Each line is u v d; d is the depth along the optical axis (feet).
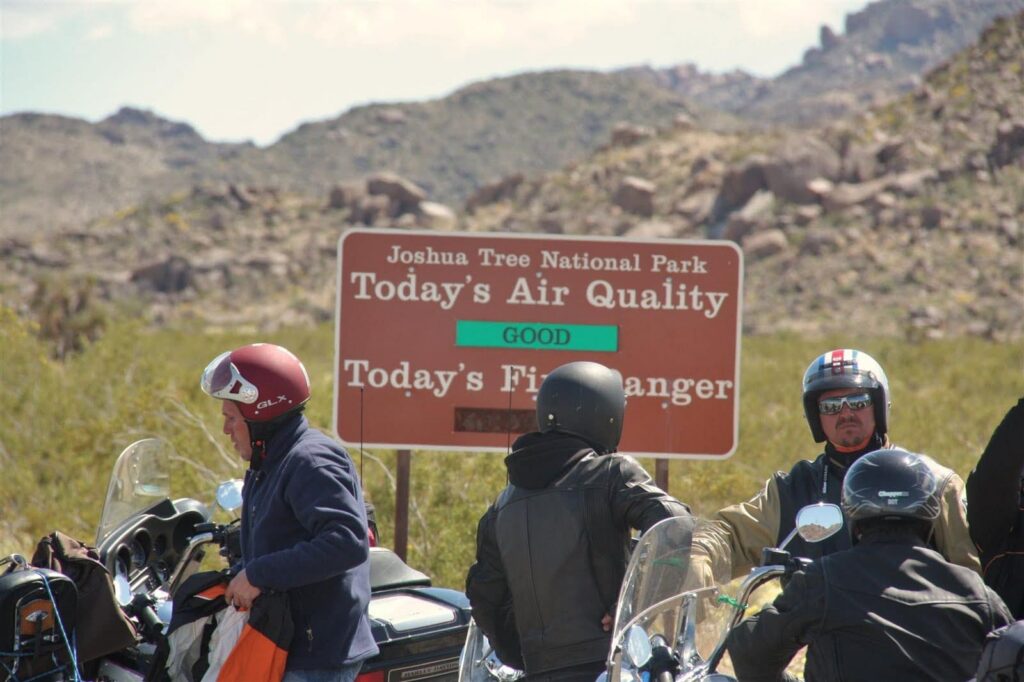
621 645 19.08
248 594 21.72
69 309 187.52
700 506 57.26
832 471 25.52
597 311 44.47
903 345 269.23
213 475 55.21
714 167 576.20
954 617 18.49
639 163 641.40
